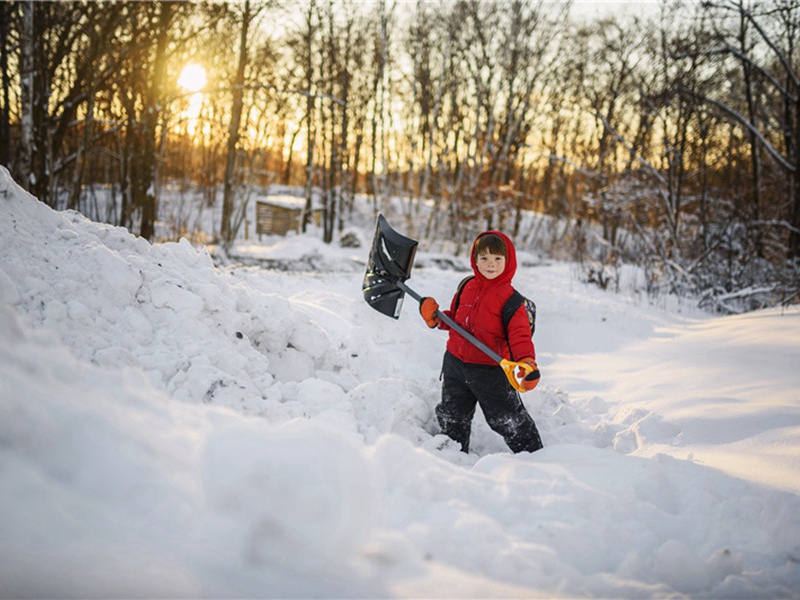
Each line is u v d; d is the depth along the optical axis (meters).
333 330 4.16
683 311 10.56
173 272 3.27
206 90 14.71
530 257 22.84
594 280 12.57
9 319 1.82
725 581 1.78
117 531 1.25
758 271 12.95
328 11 23.05
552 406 3.95
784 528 2.03
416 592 1.37
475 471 2.41
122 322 2.83
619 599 1.63
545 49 24.00
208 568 1.22
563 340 7.23
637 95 23.47
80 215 3.46
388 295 3.50
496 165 22.70
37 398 1.47
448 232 22.44
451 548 1.67
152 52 14.61
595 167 25.44
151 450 1.55
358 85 26.08
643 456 2.81
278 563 1.29
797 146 15.90
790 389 3.88
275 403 2.78
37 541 1.13
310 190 28.94
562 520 1.96
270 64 22.52
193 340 2.96
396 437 2.14
